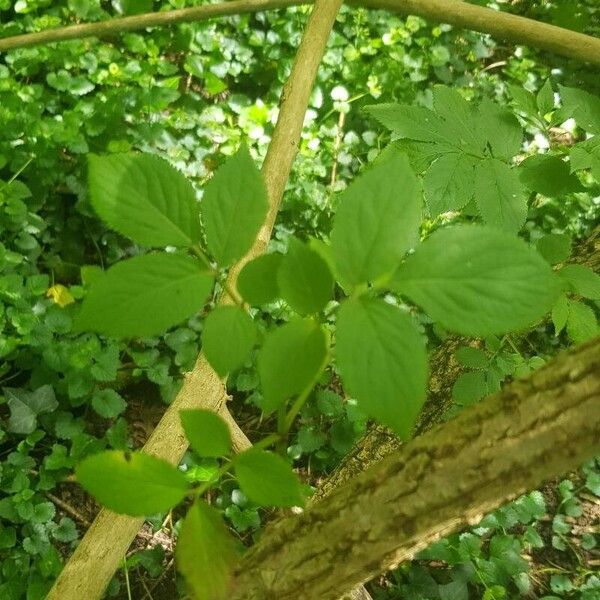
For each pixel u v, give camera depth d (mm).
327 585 435
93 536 707
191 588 340
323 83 1816
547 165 725
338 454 1387
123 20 1309
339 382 1485
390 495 405
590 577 1374
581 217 1771
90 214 1440
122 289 344
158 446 744
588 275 670
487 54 2102
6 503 1182
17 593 1127
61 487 1286
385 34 1890
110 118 1526
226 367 362
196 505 350
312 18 990
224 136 1680
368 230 318
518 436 370
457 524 440
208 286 359
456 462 385
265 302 368
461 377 902
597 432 354
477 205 670
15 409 1248
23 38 1319
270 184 858
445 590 1270
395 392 301
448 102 720
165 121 1616
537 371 385
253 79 1871
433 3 1118
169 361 1396
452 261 314
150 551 1229
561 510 1466
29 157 1422
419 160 689
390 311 313
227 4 1280
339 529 420
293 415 381
